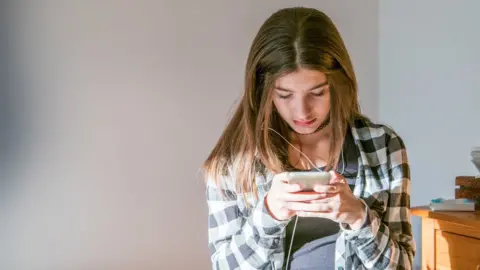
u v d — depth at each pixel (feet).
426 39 8.32
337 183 3.67
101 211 7.72
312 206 3.68
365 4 9.34
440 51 8.04
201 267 8.30
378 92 9.42
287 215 3.77
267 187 4.26
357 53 9.26
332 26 3.94
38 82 7.41
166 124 8.10
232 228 4.32
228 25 8.49
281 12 4.00
